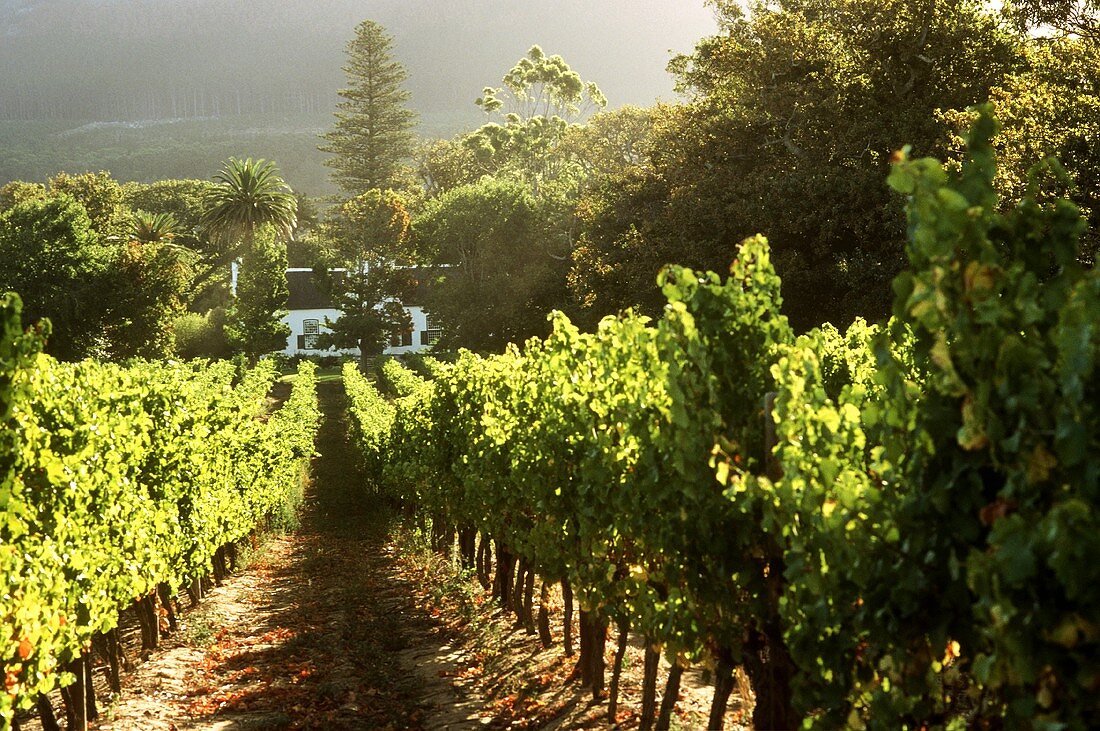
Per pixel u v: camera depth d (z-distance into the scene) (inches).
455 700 336.2
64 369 375.2
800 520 144.9
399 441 893.8
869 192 1101.1
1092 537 92.4
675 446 185.6
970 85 1179.3
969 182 119.5
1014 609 100.3
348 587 617.6
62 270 1950.1
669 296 194.5
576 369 308.7
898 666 127.2
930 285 109.4
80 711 299.9
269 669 394.6
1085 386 97.0
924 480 120.3
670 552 205.8
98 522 329.1
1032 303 104.9
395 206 2842.0
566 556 314.0
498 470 410.9
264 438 864.9
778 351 184.7
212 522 565.0
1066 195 781.9
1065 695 103.1
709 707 276.4
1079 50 905.5
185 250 3336.6
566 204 2409.0
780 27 1240.2
